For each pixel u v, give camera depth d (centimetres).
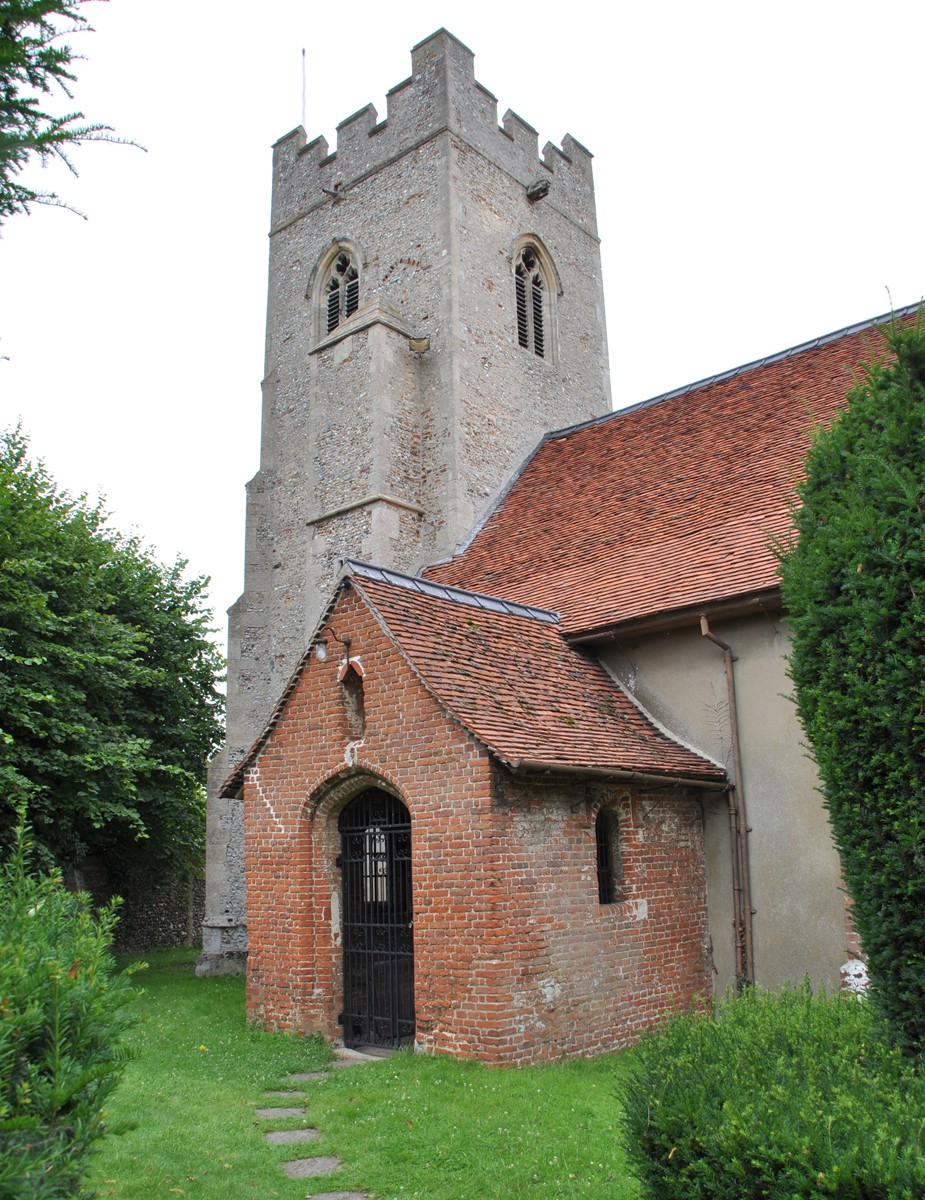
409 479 1848
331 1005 1039
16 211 487
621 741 1075
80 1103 404
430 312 1936
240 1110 762
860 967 980
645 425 1756
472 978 878
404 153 2055
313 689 1080
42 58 466
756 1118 423
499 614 1213
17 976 394
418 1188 593
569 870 953
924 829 522
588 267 2356
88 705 1661
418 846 944
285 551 2016
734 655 1166
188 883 2623
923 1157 376
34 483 1719
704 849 1152
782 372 1606
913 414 580
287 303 2223
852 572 570
